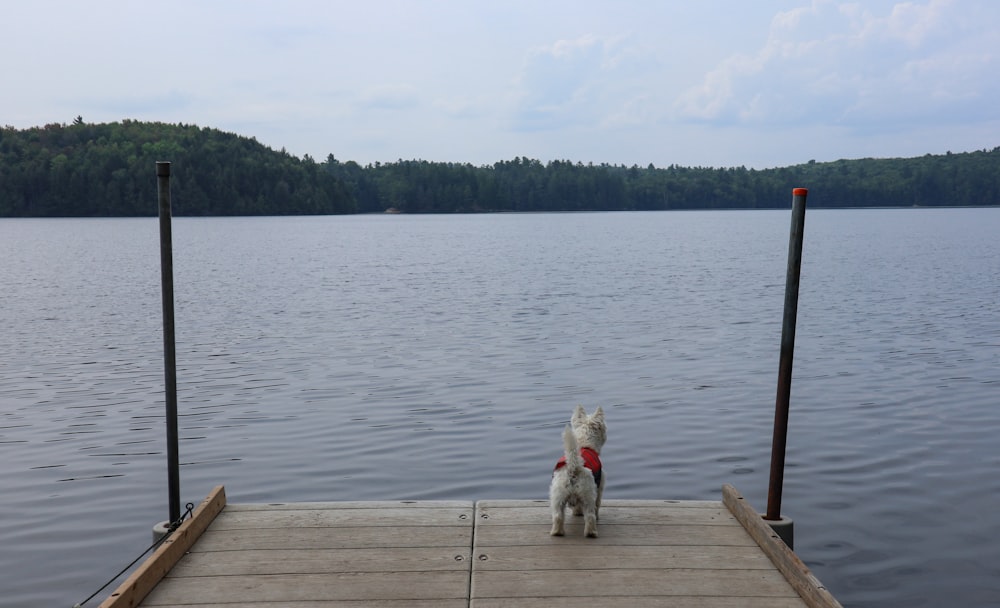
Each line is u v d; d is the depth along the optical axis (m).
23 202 151.75
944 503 9.61
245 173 171.50
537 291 33.03
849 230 95.81
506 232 100.56
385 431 12.67
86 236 86.50
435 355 18.94
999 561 8.11
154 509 9.52
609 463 11.13
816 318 24.80
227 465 11.09
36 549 8.45
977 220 129.62
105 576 7.86
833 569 7.95
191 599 5.61
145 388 15.73
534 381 16.16
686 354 18.97
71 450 11.83
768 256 54.28
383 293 32.50
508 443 12.05
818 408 13.99
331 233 97.38
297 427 12.94
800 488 10.12
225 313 26.48
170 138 180.00
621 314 25.86
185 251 61.62
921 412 13.70
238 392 15.31
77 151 164.88
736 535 6.82
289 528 6.93
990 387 15.47
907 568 7.96
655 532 6.88
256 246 68.88
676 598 5.66
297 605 5.54
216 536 6.75
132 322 24.56
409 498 9.80
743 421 13.20
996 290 32.34
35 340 21.25
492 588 5.80
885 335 21.55
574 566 6.16
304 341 20.92
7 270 44.38
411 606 5.53
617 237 85.25
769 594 5.73
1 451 11.77
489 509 7.39
